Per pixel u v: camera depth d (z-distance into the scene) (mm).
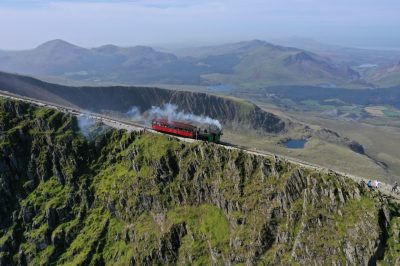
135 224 198750
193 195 194000
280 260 160750
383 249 145125
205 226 184375
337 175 168625
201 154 198250
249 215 175875
